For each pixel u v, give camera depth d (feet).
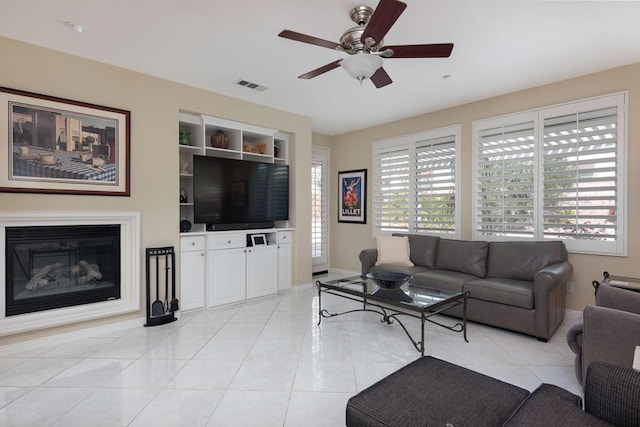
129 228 10.94
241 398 6.88
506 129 13.28
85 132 10.07
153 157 11.49
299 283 16.10
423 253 14.30
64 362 8.50
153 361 8.56
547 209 12.25
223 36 8.95
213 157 13.25
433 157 15.64
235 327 11.07
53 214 9.44
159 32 8.73
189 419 6.19
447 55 7.41
